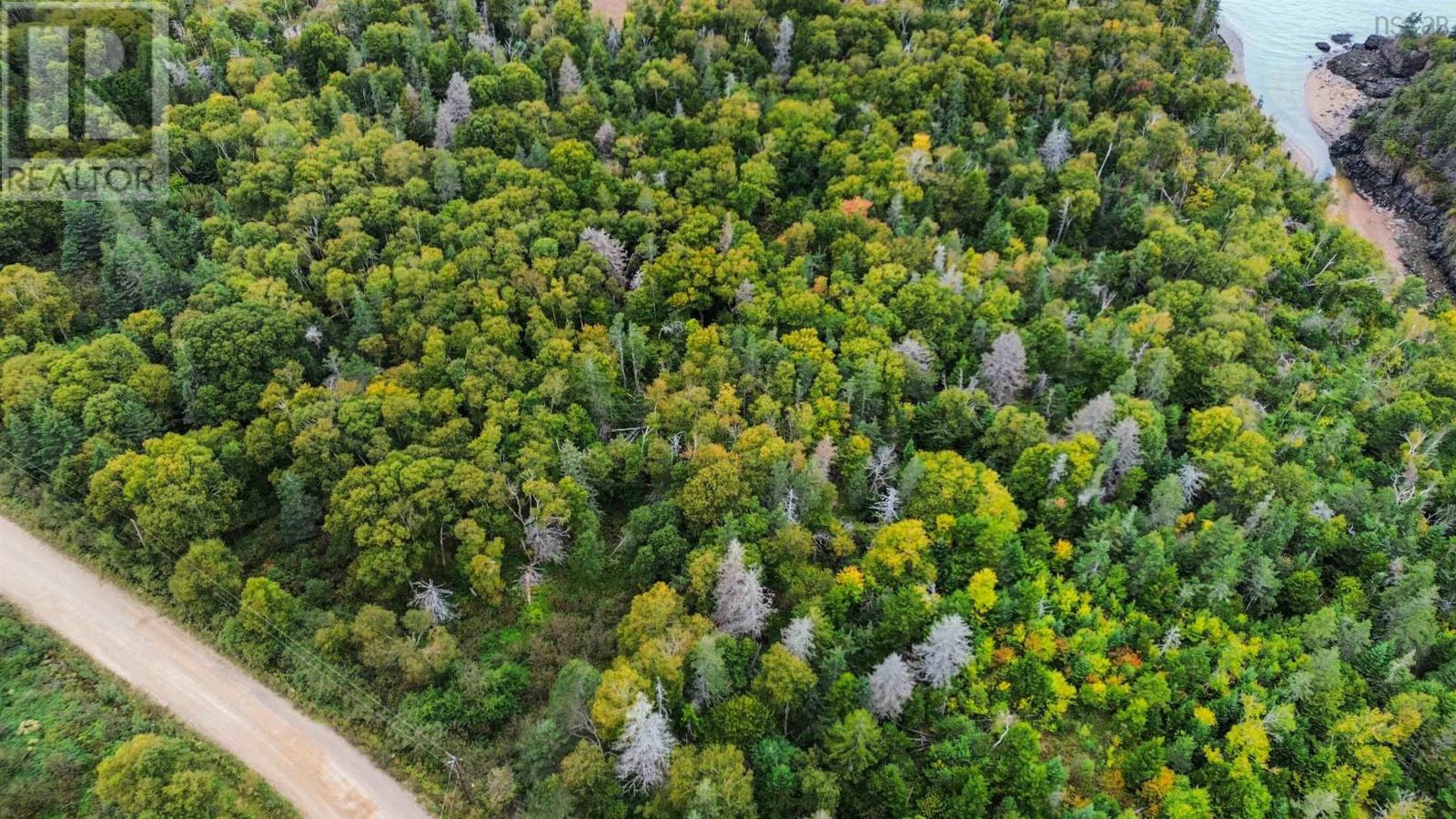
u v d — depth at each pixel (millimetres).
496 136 167000
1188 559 111312
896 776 84812
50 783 87250
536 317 132000
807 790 84875
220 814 84312
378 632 97812
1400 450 130750
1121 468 119500
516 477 112250
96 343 118000
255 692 97625
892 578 104562
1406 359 147250
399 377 121750
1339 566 115625
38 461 112438
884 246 149125
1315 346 150000
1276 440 127062
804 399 127688
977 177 162125
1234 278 154750
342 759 92875
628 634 97188
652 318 139000
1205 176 177375
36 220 142875
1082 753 96625
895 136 176500
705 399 121562
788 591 102688
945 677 94625
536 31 197500
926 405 127812
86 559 107500
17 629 100438
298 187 148375
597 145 170500
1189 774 93312
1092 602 106812
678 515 111500
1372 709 98188
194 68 176125
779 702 90562
